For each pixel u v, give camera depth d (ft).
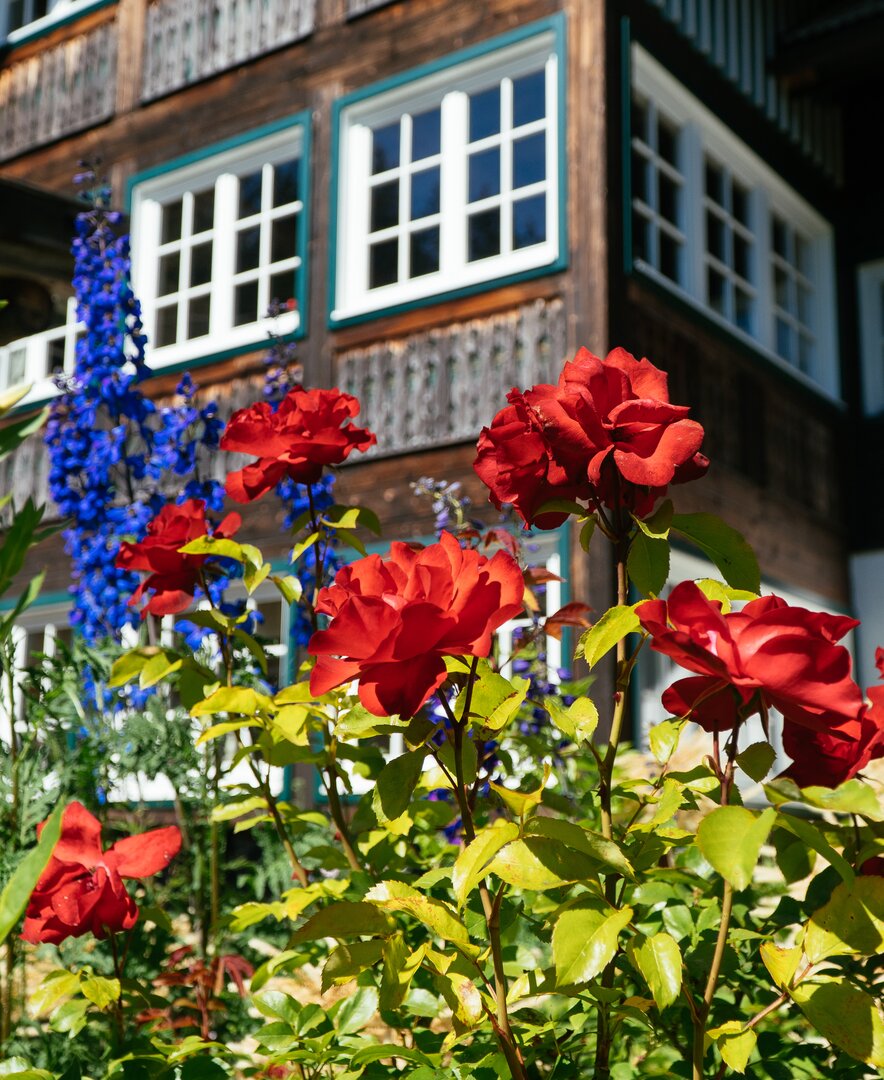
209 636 7.48
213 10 25.73
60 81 28.71
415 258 22.02
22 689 6.81
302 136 23.71
